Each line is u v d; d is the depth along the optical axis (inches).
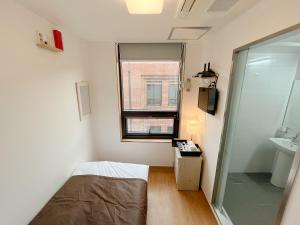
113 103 115.4
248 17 55.9
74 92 88.8
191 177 100.7
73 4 51.7
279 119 98.0
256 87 93.0
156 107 121.0
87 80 106.1
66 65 80.3
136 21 67.9
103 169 86.5
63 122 77.5
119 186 72.4
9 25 46.8
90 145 112.0
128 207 61.1
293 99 92.4
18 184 50.6
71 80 85.5
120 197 65.9
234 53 65.6
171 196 97.5
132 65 113.3
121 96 118.5
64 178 78.5
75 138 90.2
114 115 117.6
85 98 102.7
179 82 114.5
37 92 58.8
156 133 124.5
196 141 110.7
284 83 92.9
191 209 87.7
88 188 70.9
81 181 75.4
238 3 51.4
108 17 63.3
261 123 98.1
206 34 91.4
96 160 122.6
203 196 97.7
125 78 115.5
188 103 114.3
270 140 97.9
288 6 39.7
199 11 55.6
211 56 90.0
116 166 89.7
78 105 93.2
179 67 112.6
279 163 93.3
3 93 45.1
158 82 116.1
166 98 119.0
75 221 54.6
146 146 121.7
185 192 101.2
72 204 62.0
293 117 92.9
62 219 55.1
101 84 112.3
